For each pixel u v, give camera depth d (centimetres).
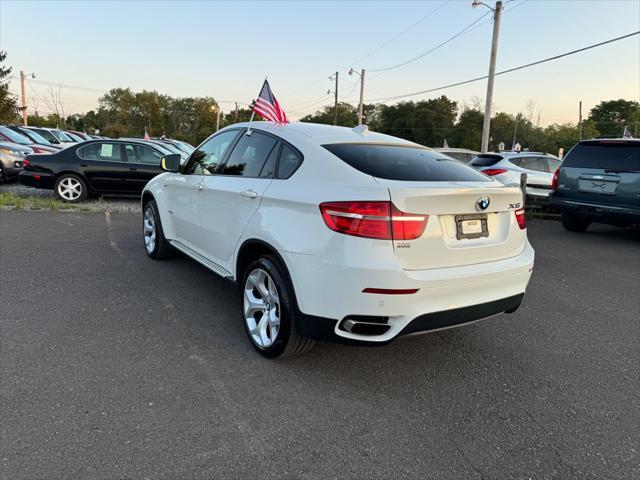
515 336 399
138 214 912
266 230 312
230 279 377
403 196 260
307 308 283
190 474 216
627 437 261
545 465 235
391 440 249
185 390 286
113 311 404
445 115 8100
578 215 880
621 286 558
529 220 1105
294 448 238
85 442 233
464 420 271
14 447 226
